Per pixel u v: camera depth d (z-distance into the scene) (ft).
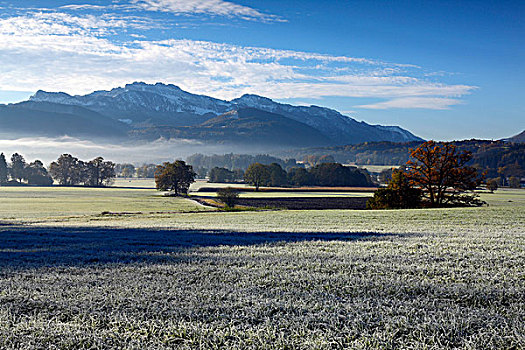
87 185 575.79
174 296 30.35
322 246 52.60
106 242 62.90
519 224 85.15
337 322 24.97
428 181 187.11
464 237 60.23
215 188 456.86
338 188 453.17
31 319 25.99
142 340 23.09
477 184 183.73
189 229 86.22
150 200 331.77
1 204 289.33
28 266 41.91
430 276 35.17
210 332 23.88
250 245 54.80
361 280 33.58
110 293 31.30
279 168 488.85
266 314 26.66
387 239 59.77
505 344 22.09
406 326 24.22
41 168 606.55
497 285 31.71
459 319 25.12
